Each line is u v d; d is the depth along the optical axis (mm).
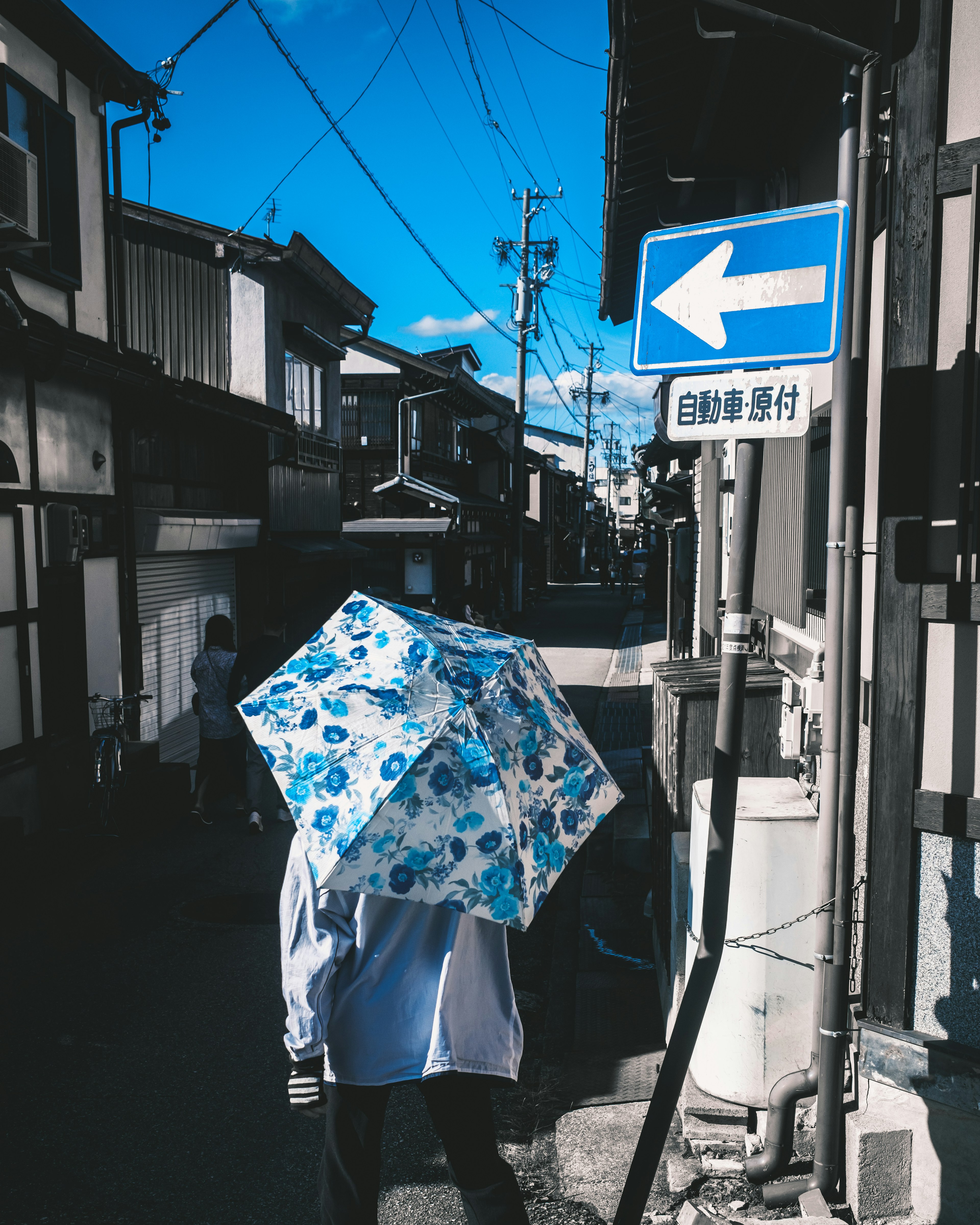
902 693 2805
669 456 13406
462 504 24141
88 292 8352
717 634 7961
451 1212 2932
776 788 3422
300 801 1951
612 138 5402
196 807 7688
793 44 4004
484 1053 2164
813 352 2338
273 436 12969
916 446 2750
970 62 2637
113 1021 4250
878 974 2896
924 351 2721
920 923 2830
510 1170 2174
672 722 4363
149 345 11414
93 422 8273
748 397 2393
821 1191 2855
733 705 2404
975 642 2686
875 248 3078
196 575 10734
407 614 2348
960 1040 2762
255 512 12352
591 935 5367
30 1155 3225
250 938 5238
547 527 53375
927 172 2693
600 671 17797
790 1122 2926
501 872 1890
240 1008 4383
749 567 2387
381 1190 3045
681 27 3857
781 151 5227
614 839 6414
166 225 11766
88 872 6434
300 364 14859
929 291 2709
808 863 3041
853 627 2666
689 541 14125
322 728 2039
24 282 7410
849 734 2693
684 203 6027
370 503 23016
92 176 8406
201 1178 3104
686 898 3607
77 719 7898
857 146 2604
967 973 2730
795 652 4418
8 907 5734
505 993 2262
